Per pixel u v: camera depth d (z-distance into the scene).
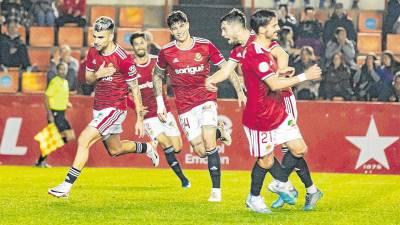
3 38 38.28
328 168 33.34
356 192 24.44
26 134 33.88
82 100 33.44
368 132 33.28
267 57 16.28
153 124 25.28
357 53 38.41
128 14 40.53
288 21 37.75
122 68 20.31
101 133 20.39
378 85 36.03
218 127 23.52
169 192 23.33
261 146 16.86
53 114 33.16
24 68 38.41
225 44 37.75
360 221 17.03
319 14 38.97
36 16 39.34
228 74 17.58
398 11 39.06
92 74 20.50
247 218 16.89
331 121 33.28
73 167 19.80
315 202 18.72
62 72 33.59
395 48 39.12
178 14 21.42
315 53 37.50
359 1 40.34
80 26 39.69
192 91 21.88
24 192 22.58
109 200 20.55
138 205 19.39
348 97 36.22
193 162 33.34
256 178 17.45
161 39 39.12
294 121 17.14
